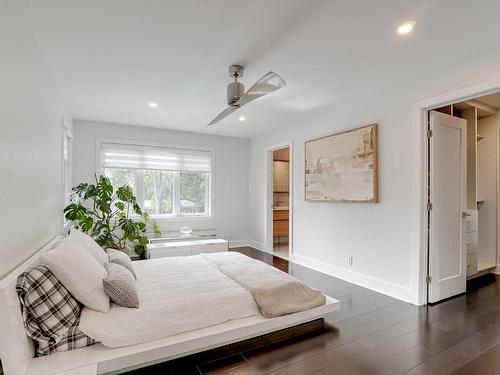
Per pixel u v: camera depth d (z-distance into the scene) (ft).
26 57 6.24
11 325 4.33
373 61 8.29
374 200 10.36
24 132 6.12
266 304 6.84
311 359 6.17
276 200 22.03
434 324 7.76
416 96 9.19
